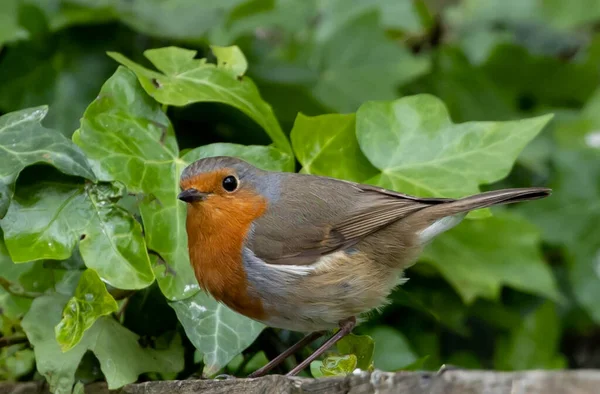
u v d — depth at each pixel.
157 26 9.48
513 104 11.89
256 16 10.28
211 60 9.73
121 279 6.90
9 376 7.77
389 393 5.23
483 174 8.08
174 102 7.42
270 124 8.03
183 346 7.72
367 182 8.12
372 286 7.45
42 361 6.98
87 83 9.53
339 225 7.42
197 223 7.32
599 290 10.82
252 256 7.26
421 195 8.01
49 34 9.52
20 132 7.12
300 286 7.22
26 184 7.11
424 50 12.67
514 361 10.04
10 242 6.92
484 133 8.22
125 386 7.11
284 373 8.25
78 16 9.41
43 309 7.25
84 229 7.03
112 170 7.21
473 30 13.17
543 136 11.88
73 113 9.45
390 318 9.67
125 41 9.70
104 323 7.27
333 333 7.95
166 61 7.87
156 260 7.27
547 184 11.28
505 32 13.19
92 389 7.35
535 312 10.12
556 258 11.53
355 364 6.89
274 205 7.46
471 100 11.77
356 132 8.09
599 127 11.44
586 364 11.94
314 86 10.49
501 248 9.56
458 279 9.09
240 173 7.43
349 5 11.88
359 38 10.88
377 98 10.75
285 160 7.88
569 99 12.66
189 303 7.34
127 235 7.04
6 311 7.64
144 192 7.30
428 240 7.67
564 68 12.23
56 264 7.46
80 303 6.91
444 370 4.97
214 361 7.17
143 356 7.30
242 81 8.08
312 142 8.16
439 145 8.21
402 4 12.27
